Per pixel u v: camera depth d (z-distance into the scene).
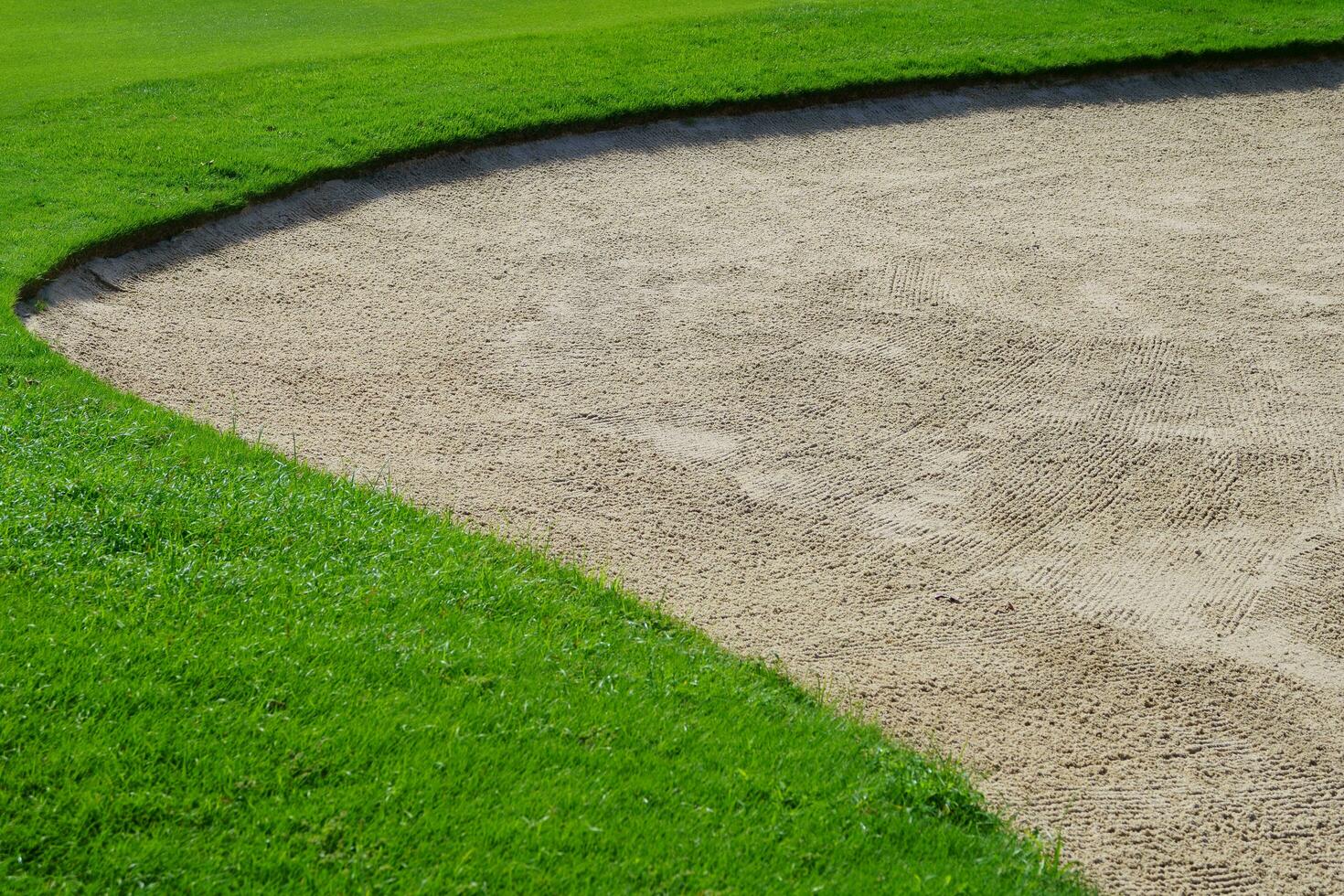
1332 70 23.48
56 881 4.72
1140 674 8.44
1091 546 10.12
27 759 5.29
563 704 6.34
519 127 18.48
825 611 8.90
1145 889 6.41
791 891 5.20
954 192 18.50
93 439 9.23
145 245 14.59
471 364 12.79
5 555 6.80
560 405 12.01
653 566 9.30
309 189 16.47
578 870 5.13
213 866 4.90
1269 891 6.55
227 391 11.80
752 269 15.59
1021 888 5.60
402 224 16.19
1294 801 7.33
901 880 5.39
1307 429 12.27
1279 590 9.61
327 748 5.66
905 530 10.13
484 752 5.82
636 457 11.06
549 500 10.20
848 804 5.89
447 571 7.69
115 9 27.48
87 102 18.81
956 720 7.74
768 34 23.52
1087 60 22.50
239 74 20.53
